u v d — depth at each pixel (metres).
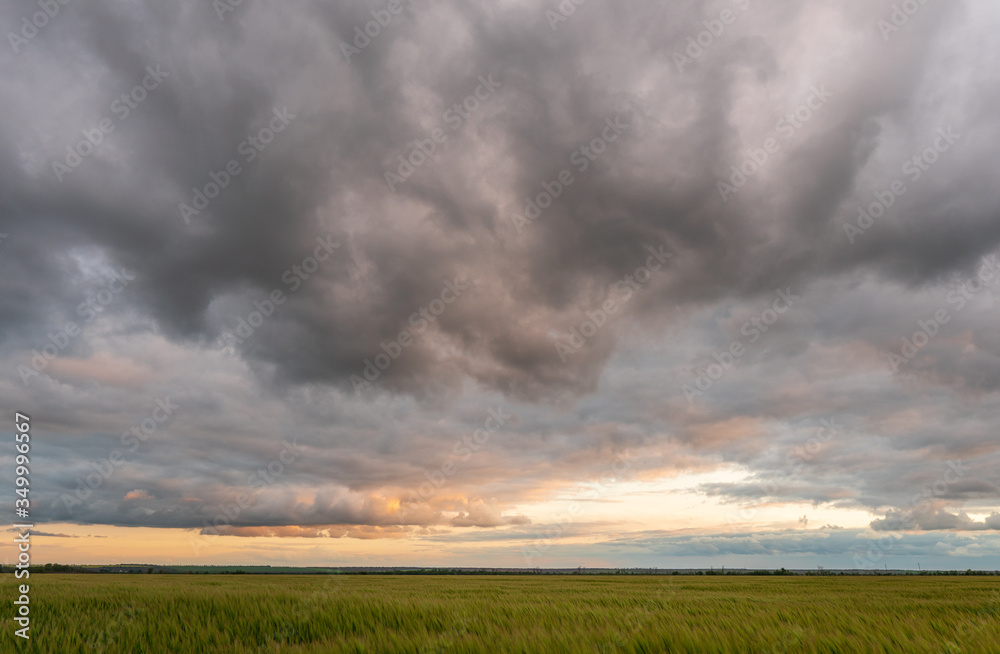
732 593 30.44
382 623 14.70
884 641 11.14
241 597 20.08
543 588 36.84
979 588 36.34
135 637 12.90
